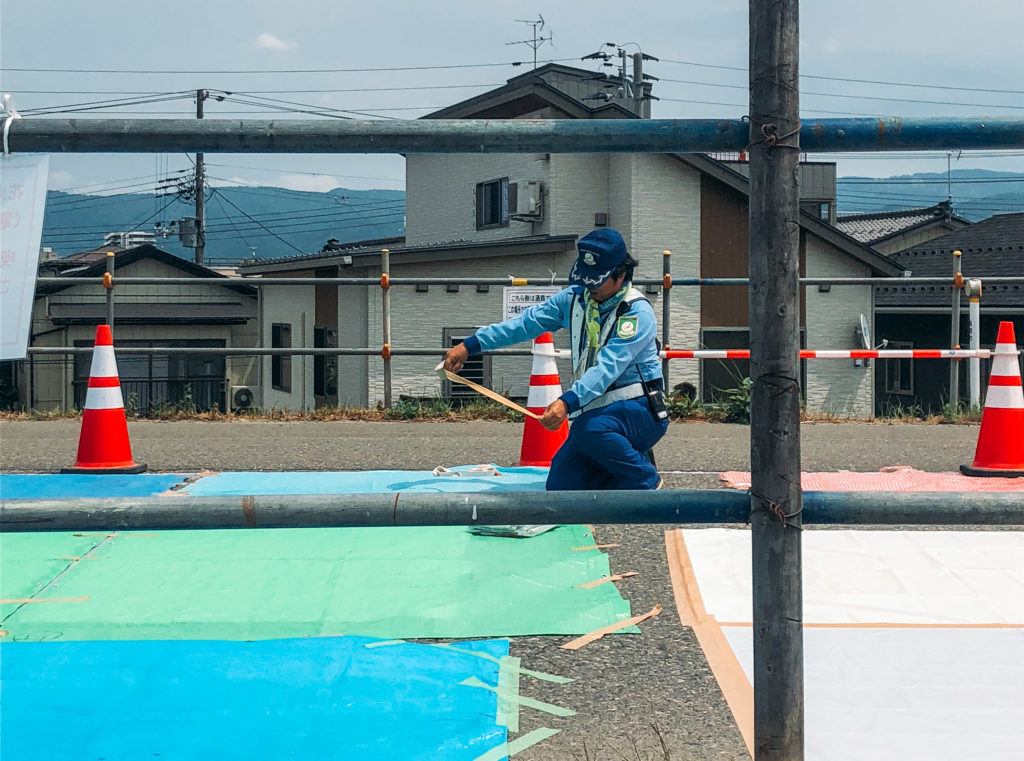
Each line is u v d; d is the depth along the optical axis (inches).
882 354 376.5
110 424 303.1
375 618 181.3
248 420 407.2
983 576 207.3
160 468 313.0
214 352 449.7
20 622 180.1
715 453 348.2
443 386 927.0
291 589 196.4
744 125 79.5
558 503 82.0
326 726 141.3
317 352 447.2
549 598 191.9
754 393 78.9
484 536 230.2
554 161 943.7
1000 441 299.3
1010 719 143.9
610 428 201.8
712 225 942.4
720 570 206.7
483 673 158.7
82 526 80.2
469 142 79.7
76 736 139.0
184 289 1225.4
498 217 1029.8
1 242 76.5
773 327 77.7
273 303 1176.8
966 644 171.5
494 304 932.0
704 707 148.6
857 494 81.7
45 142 78.3
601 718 144.9
